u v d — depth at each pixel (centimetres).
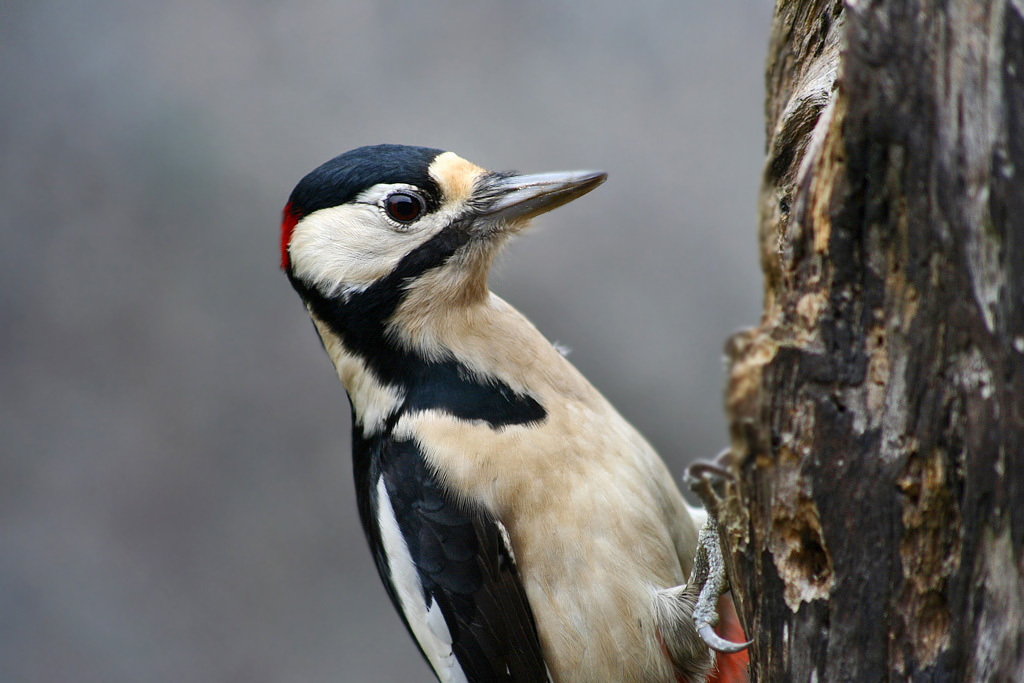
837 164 421
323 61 1320
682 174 1257
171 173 1330
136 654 1298
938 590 420
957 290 403
